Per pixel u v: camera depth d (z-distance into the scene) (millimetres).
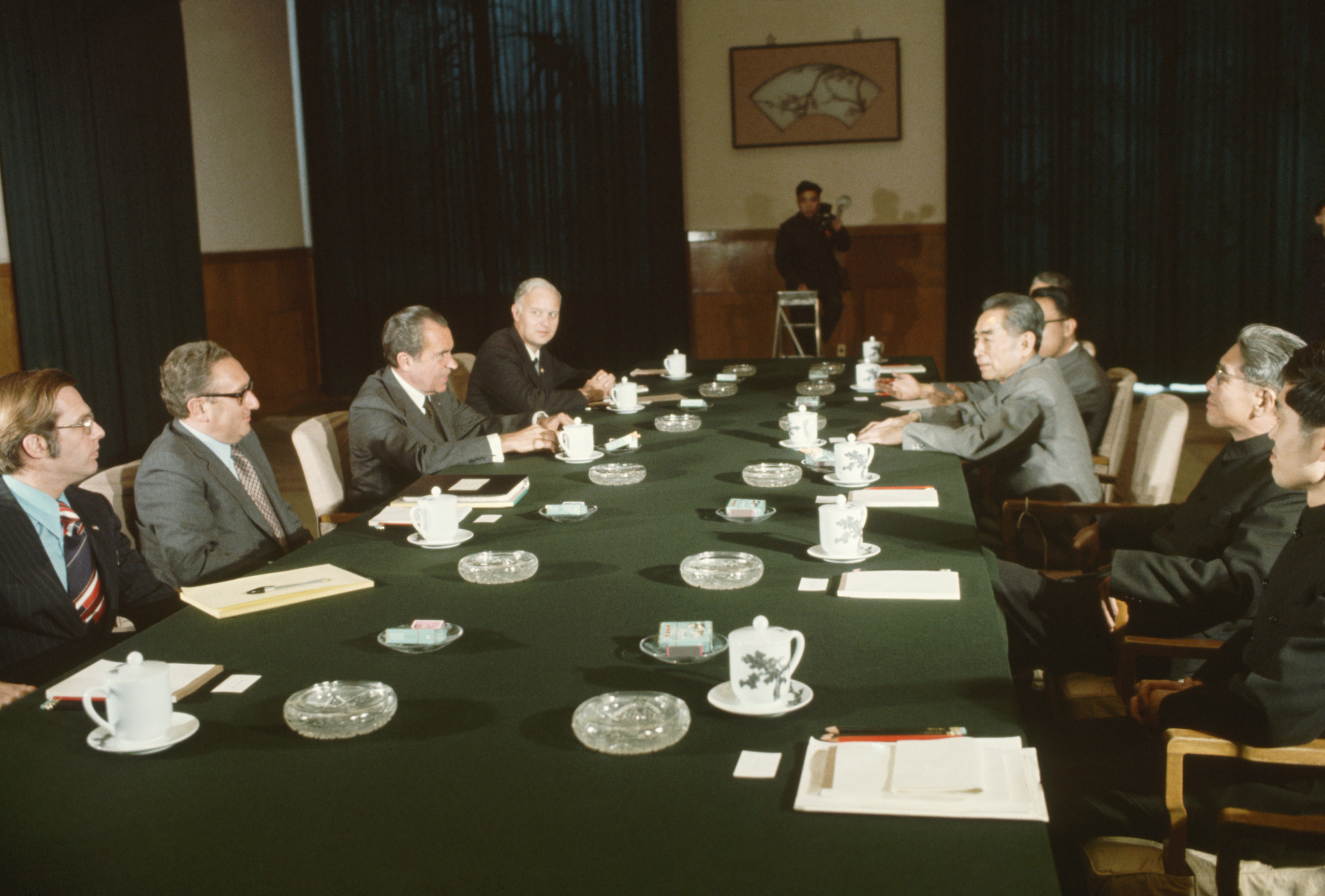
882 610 1647
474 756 1210
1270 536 1995
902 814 1060
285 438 7020
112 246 6172
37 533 1885
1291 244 7125
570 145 8023
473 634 1594
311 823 1080
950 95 7535
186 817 1098
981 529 3240
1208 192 7242
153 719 1252
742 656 1291
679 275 8086
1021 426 2871
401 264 8312
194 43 7043
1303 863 1484
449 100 8062
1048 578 2305
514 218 8180
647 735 1224
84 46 5910
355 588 1809
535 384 4000
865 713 1289
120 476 2369
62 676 1530
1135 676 1983
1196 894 1471
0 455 1890
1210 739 1454
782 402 3730
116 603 2057
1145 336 7504
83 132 5926
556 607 1701
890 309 7977
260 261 7793
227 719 1328
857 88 7758
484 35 7965
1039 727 2320
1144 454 3029
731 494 2408
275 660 1516
